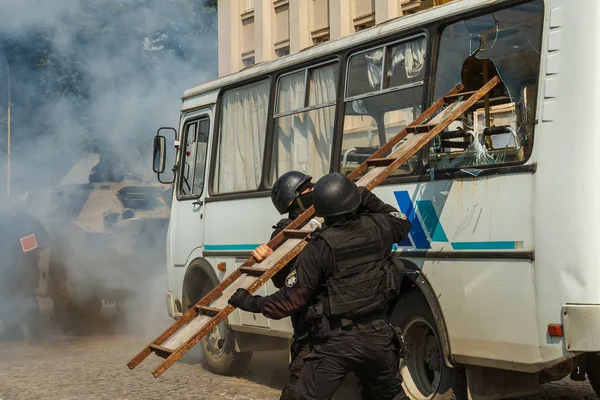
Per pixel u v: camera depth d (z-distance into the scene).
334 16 23.14
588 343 5.72
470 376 6.60
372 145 7.70
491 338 6.30
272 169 9.09
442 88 7.05
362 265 5.19
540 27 6.22
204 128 10.54
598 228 5.76
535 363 6.00
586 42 5.91
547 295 5.93
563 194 5.89
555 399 7.99
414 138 6.38
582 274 5.77
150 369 10.16
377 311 5.24
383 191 7.32
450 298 6.63
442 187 6.77
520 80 6.38
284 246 5.74
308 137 8.55
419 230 6.94
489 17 6.65
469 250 6.49
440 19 7.05
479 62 6.79
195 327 5.43
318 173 8.39
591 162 5.82
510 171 6.23
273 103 9.12
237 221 9.51
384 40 7.61
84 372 9.95
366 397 5.62
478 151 6.61
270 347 9.45
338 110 8.09
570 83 5.95
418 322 7.07
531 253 6.04
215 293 5.68
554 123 5.99
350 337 5.17
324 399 5.24
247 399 8.25
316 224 5.83
